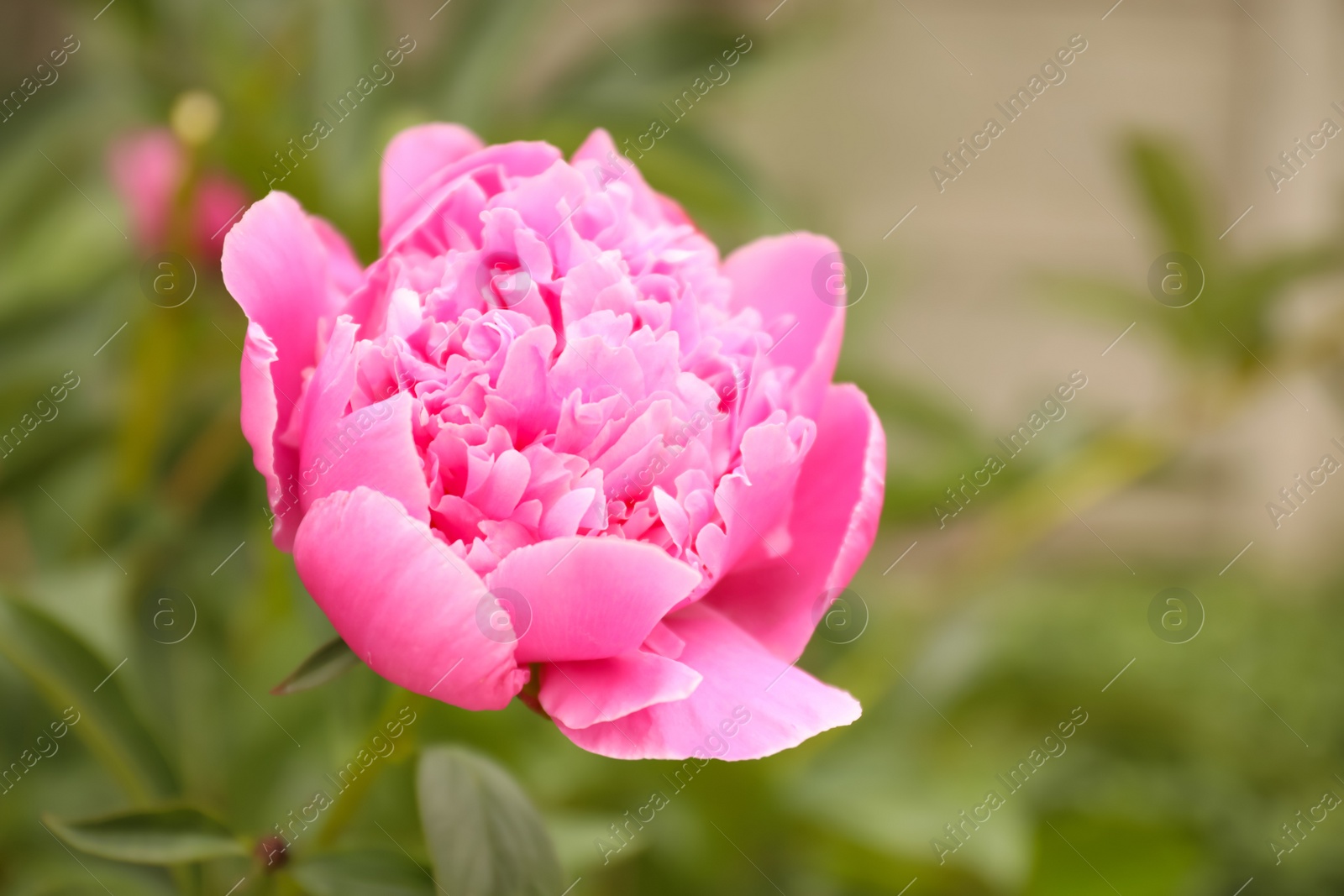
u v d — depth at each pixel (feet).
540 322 2.25
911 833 2.90
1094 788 3.66
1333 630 6.98
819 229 3.50
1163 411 3.48
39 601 2.50
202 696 2.67
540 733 2.83
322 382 2.21
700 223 2.96
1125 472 3.42
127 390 2.83
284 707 2.59
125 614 2.66
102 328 2.98
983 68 7.57
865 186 7.52
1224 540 8.40
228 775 2.60
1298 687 6.37
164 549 2.75
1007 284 7.81
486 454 2.21
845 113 7.41
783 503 2.28
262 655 2.57
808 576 2.30
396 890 2.27
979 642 3.22
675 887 2.82
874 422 2.29
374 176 2.68
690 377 2.24
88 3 2.99
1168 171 3.32
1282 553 8.32
